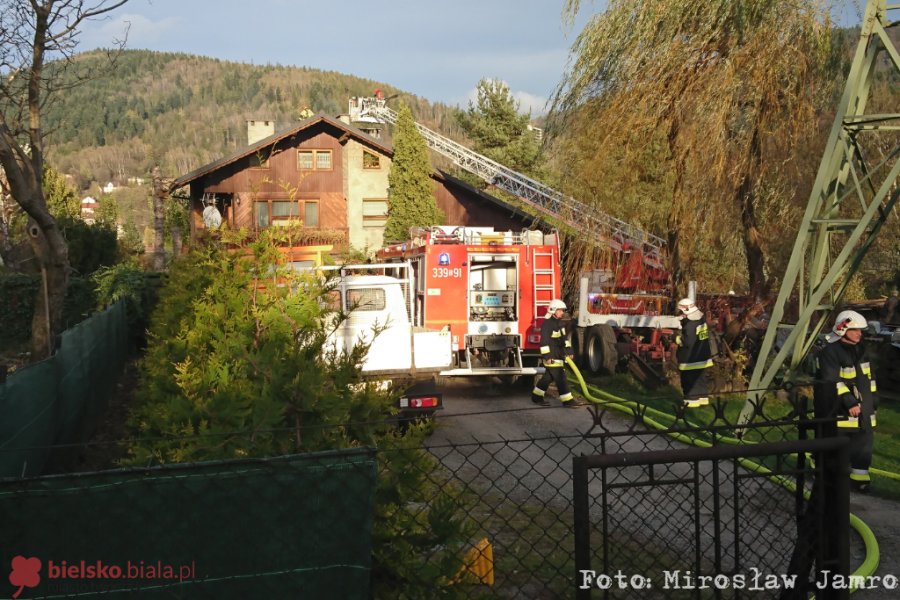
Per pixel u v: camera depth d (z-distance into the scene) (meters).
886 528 6.20
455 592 3.42
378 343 10.06
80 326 9.30
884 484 7.38
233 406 4.46
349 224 32.56
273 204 31.62
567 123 15.05
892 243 14.45
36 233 13.27
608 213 14.59
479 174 33.78
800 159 12.83
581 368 15.77
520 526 6.00
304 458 2.86
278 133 30.84
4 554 2.63
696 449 3.38
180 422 4.52
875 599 4.88
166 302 9.62
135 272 19.69
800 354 9.26
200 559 2.78
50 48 12.58
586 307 15.57
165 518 2.75
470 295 14.29
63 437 7.78
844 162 9.43
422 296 14.14
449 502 3.56
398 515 3.48
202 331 5.70
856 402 6.93
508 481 7.40
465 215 33.16
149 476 2.74
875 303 17.08
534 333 14.15
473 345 14.05
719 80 12.35
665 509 6.27
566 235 16.19
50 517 2.66
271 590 2.84
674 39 13.01
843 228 9.46
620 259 15.23
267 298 5.82
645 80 13.23
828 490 3.62
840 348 7.02
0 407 5.16
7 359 17.98
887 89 12.69
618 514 6.22
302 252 10.77
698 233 13.51
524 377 14.20
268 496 2.83
